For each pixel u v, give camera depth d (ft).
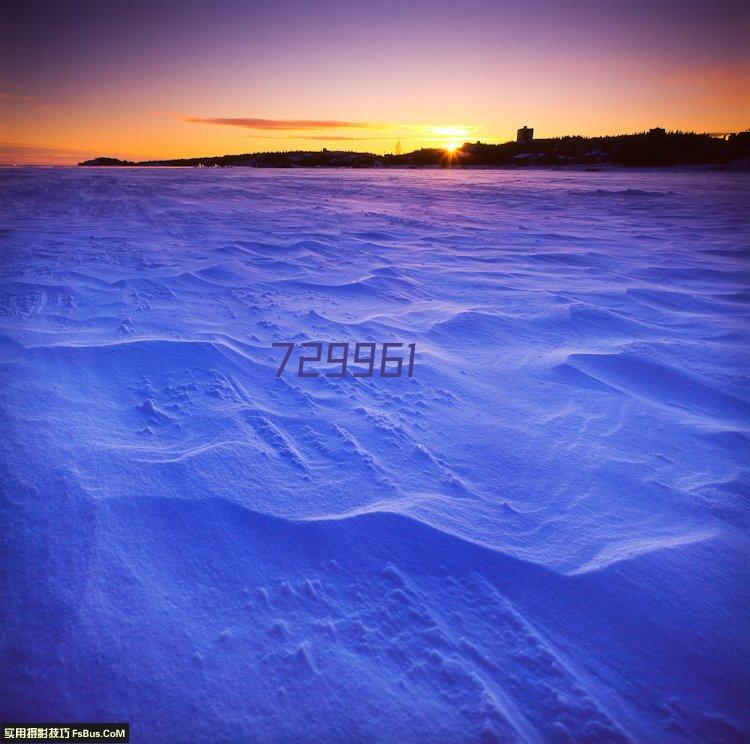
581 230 34.04
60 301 12.84
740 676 4.41
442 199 56.80
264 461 6.68
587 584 5.17
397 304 15.42
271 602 4.64
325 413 8.36
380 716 3.77
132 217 31.68
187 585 4.71
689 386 10.68
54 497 5.51
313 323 12.98
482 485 6.82
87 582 4.58
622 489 6.96
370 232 29.99
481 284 18.49
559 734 3.81
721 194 61.98
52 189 48.16
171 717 3.66
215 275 17.03
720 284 19.95
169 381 8.84
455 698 3.95
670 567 5.45
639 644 4.62
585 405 9.57
